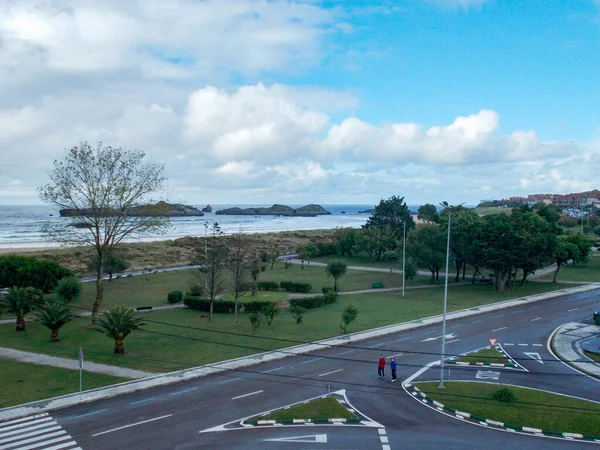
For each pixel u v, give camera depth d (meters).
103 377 35.59
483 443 25.25
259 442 25.34
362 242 114.38
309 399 31.50
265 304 58.94
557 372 37.28
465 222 83.38
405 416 28.81
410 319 54.97
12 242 149.62
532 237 70.88
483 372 37.22
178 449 24.50
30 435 26.12
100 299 52.50
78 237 55.91
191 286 67.31
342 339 46.12
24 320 52.19
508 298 68.81
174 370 37.31
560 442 25.44
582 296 71.38
